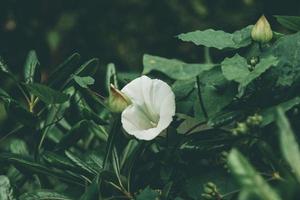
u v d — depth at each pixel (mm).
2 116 1880
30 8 2355
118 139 755
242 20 2414
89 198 663
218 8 2408
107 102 706
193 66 652
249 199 515
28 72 806
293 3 2424
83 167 720
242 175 491
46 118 780
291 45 667
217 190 658
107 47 2404
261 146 626
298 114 669
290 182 538
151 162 736
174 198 704
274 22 2410
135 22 2414
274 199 492
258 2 2420
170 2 2406
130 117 689
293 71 658
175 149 698
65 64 761
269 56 652
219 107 674
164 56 2438
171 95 682
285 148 505
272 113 632
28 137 845
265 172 650
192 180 672
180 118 733
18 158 731
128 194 718
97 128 798
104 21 2402
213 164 694
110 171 703
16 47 2367
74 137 746
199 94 676
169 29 2426
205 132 690
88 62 748
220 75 685
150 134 673
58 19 2357
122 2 2412
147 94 692
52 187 813
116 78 790
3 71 794
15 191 714
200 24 2412
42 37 2355
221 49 708
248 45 713
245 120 681
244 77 630
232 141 667
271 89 664
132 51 2414
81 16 2377
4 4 2352
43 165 731
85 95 777
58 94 703
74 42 2367
